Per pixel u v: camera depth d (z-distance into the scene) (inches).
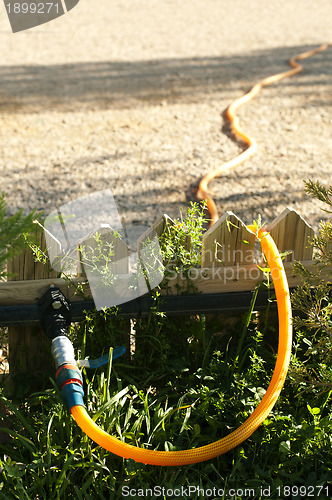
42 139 220.5
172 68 315.6
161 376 95.7
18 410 86.4
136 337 98.0
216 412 89.2
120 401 89.0
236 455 83.6
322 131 228.7
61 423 84.2
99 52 348.5
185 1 511.8
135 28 411.8
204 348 96.7
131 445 79.9
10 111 249.9
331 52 347.3
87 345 98.4
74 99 265.1
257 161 200.7
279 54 344.5
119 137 222.5
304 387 90.6
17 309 92.0
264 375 95.3
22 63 325.1
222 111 251.0
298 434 82.2
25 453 86.5
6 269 97.3
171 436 85.2
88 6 486.6
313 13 462.0
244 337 96.7
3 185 184.9
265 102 261.9
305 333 98.0
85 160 202.5
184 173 192.9
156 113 248.4
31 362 99.8
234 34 395.5
